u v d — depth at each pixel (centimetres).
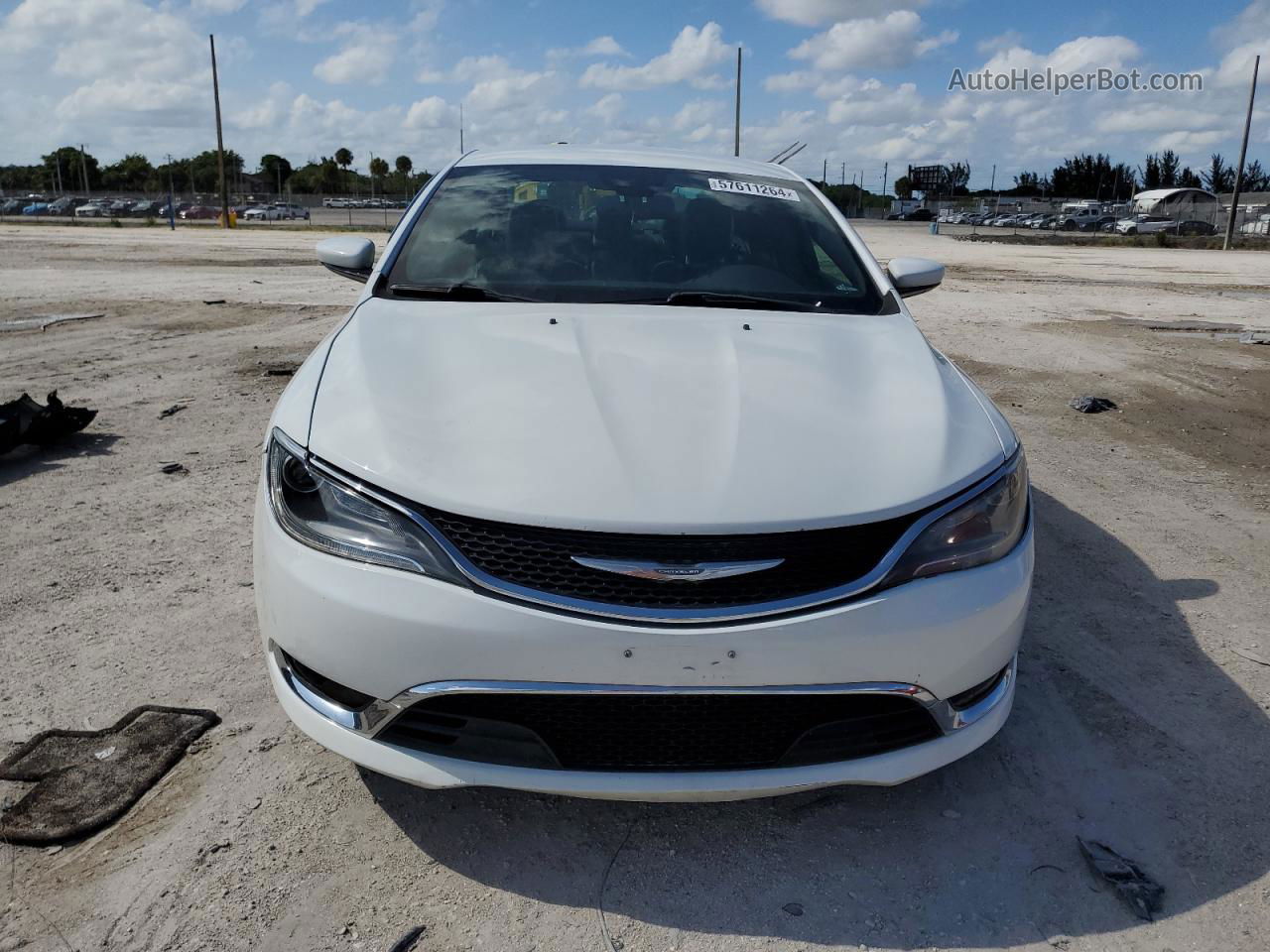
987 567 213
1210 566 388
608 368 240
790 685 195
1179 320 1084
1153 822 232
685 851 220
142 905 198
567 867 214
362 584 199
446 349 250
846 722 204
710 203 347
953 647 204
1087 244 3594
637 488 200
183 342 830
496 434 213
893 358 264
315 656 205
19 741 250
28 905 197
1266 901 207
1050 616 340
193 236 2784
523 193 345
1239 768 254
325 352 262
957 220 6744
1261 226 4594
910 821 231
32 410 495
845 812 234
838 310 301
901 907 205
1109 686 294
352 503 206
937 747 212
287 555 209
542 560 196
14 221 4372
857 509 202
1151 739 267
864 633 196
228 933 192
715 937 196
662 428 216
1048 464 524
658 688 192
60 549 375
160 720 261
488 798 235
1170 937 198
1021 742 264
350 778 240
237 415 587
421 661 195
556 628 191
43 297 1110
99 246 2122
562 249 317
